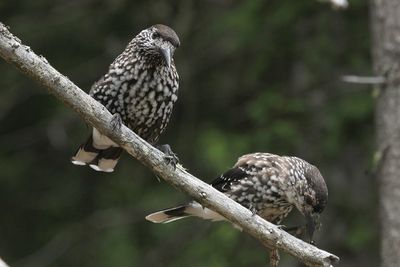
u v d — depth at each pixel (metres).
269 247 7.82
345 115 14.07
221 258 14.59
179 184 7.80
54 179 17.31
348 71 14.46
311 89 14.51
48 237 17.27
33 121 17.23
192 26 15.74
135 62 8.93
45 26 16.33
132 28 16.12
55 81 7.61
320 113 14.33
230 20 14.77
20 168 17.27
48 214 17.39
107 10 16.06
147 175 16.56
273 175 9.77
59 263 16.53
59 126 16.39
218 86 15.84
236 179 9.91
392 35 10.56
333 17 14.47
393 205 10.45
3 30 7.48
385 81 10.52
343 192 14.27
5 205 17.33
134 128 9.16
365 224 14.02
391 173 10.48
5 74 16.72
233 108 15.62
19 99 16.77
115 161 9.27
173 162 7.79
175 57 15.76
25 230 17.53
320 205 9.76
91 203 17.12
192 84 15.80
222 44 15.74
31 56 7.55
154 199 16.02
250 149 14.22
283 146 14.16
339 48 14.46
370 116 13.98
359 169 14.23
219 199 7.79
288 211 10.02
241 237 14.59
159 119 9.16
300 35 14.63
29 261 16.52
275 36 14.62
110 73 8.99
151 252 15.57
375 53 10.80
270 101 14.37
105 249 16.25
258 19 14.59
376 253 13.96
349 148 14.27
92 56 16.45
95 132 8.92
